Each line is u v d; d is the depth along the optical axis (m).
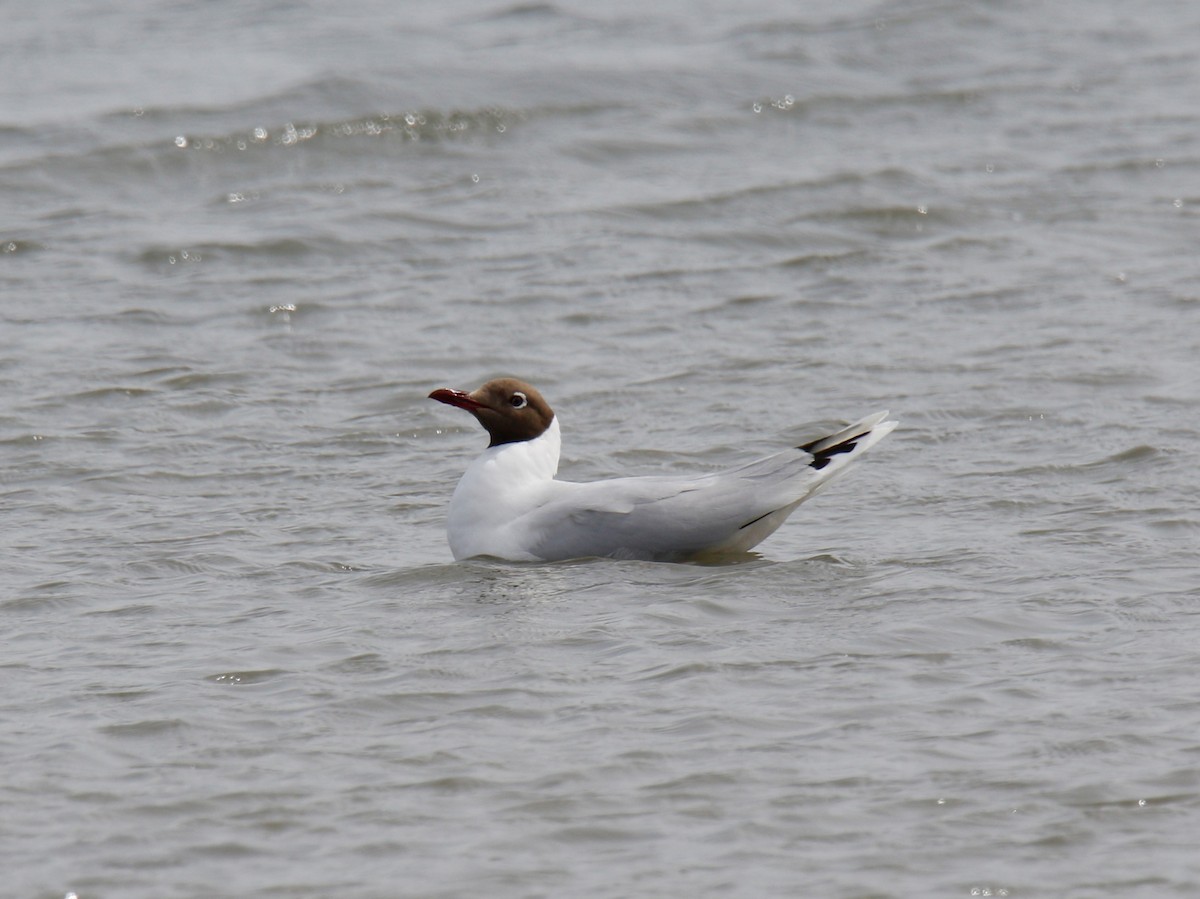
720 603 11.99
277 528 14.31
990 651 11.05
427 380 18.84
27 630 11.83
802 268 22.88
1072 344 19.28
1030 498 14.50
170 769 9.63
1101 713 10.09
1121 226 24.28
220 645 11.46
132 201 26.14
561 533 13.09
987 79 32.59
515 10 37.53
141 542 13.89
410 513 14.78
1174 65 33.50
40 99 30.47
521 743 9.88
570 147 28.45
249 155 27.84
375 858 8.70
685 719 10.12
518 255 23.47
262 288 22.22
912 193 25.88
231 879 8.53
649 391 18.30
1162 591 12.05
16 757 9.76
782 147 28.77
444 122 29.19
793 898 8.31
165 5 38.12
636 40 34.62
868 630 11.42
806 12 36.62
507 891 8.40
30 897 8.36
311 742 9.94
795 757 9.64
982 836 8.82
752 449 16.47
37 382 18.61
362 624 11.78
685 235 24.31
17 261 23.27
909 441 16.36
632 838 8.86
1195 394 17.31
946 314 20.77
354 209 25.42
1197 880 8.41
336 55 33.50
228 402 18.09
